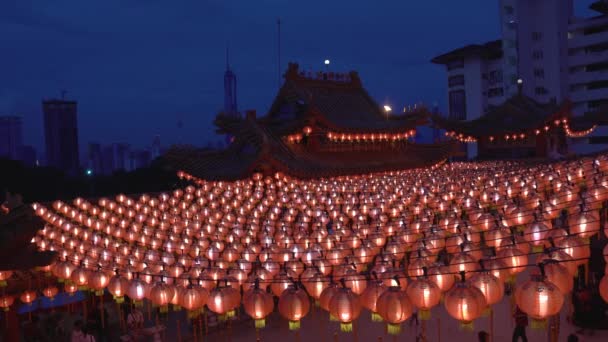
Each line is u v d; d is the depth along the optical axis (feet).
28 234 47.80
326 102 147.54
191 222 70.79
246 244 62.75
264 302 39.88
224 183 105.91
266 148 112.57
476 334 53.11
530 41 251.60
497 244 47.60
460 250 46.70
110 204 85.30
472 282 34.65
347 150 143.23
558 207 53.88
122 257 53.67
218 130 140.15
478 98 273.75
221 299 41.01
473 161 190.19
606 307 50.85
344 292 37.14
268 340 56.59
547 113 186.19
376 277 37.70
